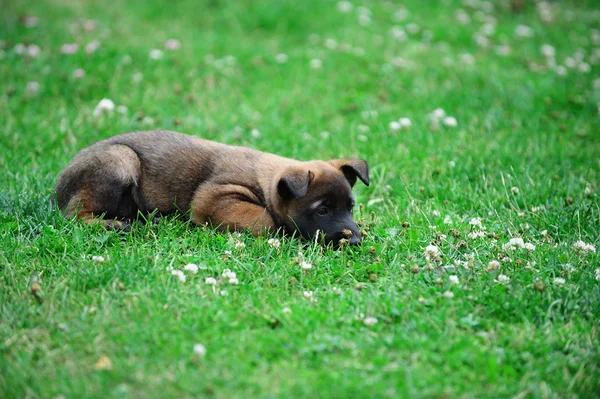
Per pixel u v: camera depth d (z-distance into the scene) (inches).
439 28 859.4
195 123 577.3
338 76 711.7
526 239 403.5
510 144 557.0
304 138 563.5
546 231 410.3
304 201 393.1
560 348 297.7
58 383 266.1
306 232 397.1
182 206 417.4
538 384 273.0
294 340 294.2
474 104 655.1
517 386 271.3
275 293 335.3
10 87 629.3
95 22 800.3
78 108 607.2
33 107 604.4
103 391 261.1
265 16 850.8
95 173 400.2
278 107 634.2
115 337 292.7
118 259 355.6
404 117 618.8
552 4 1030.4
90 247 372.8
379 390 263.7
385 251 381.1
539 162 522.3
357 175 410.3
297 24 845.8
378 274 360.2
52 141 535.8
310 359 284.7
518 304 322.3
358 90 687.7
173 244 377.7
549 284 343.6
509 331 305.1
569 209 440.8
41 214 399.9
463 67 742.5
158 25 830.5
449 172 504.1
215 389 263.4
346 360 283.7
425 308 320.5
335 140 561.6
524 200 456.4
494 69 747.4
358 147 548.1
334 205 395.5
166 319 305.7
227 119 598.5
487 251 381.1
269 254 370.9
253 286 339.6
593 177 500.4
